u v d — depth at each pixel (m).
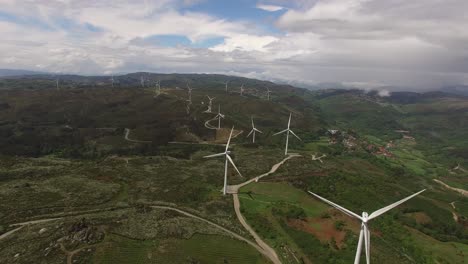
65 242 83.88
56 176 146.25
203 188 140.38
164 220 102.94
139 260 80.75
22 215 104.88
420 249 111.19
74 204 115.38
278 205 122.38
